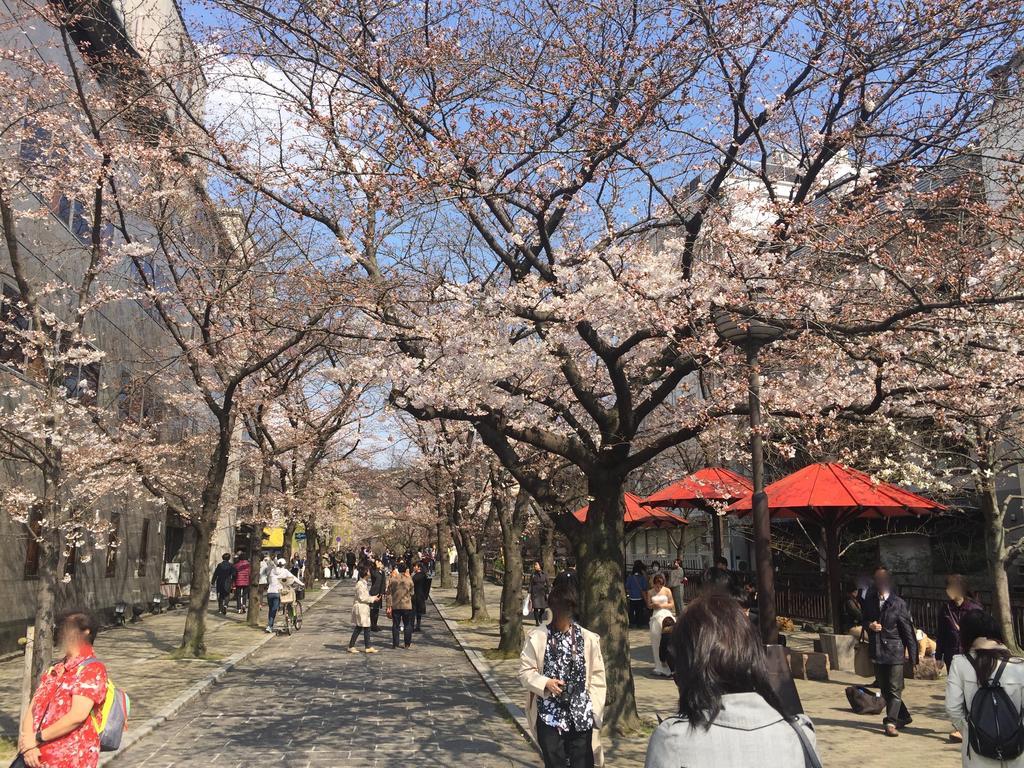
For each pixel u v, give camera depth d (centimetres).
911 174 808
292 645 1934
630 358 1069
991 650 443
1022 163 768
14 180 998
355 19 929
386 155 886
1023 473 1700
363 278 1005
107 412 1777
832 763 779
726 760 213
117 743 464
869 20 812
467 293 926
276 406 2219
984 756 431
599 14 928
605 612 936
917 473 1275
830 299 802
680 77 917
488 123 826
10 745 830
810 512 1554
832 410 886
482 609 2480
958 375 817
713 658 224
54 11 993
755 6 848
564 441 981
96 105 1137
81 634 469
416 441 2406
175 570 2978
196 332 2188
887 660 912
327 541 5944
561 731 553
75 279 1823
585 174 856
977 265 817
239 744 902
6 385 1495
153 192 1220
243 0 902
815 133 931
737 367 868
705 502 1683
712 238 889
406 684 1337
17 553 1628
